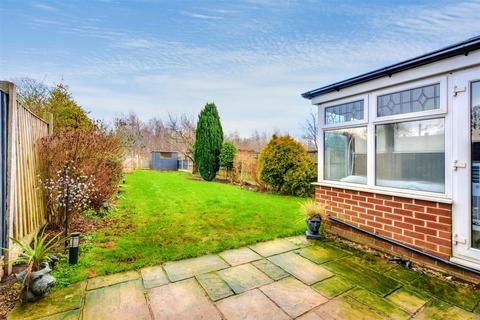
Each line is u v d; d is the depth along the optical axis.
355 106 4.34
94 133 5.89
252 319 2.25
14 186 3.00
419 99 3.44
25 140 3.66
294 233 4.58
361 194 4.16
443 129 3.21
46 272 2.50
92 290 2.66
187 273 3.07
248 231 4.64
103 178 5.86
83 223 4.94
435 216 3.23
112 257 3.43
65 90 9.95
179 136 21.42
